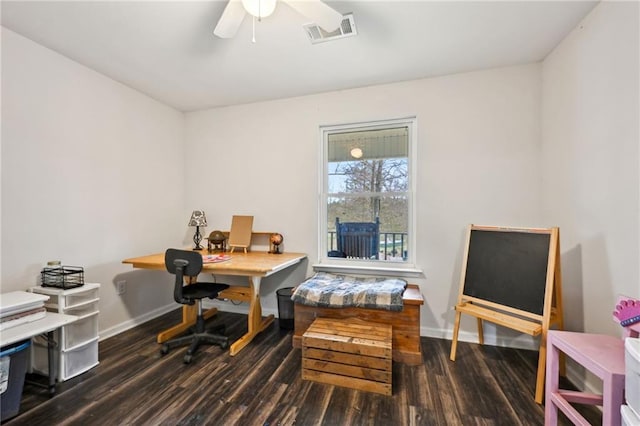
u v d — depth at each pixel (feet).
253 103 10.59
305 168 10.00
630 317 4.31
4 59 6.33
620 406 3.59
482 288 7.02
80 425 5.00
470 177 8.30
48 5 5.58
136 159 9.53
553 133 7.16
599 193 5.56
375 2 5.54
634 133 4.73
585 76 5.94
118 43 6.89
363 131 9.62
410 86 8.84
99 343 8.16
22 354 5.30
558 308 6.20
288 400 5.66
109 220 8.65
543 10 5.73
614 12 5.13
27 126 6.74
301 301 7.62
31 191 6.82
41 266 6.98
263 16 5.30
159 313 10.45
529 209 7.82
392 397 5.75
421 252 8.74
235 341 8.34
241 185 10.78
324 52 7.29
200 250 10.53
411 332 7.13
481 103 8.20
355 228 9.74
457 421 5.09
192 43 6.88
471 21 6.07
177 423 5.05
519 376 6.50
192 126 11.41
